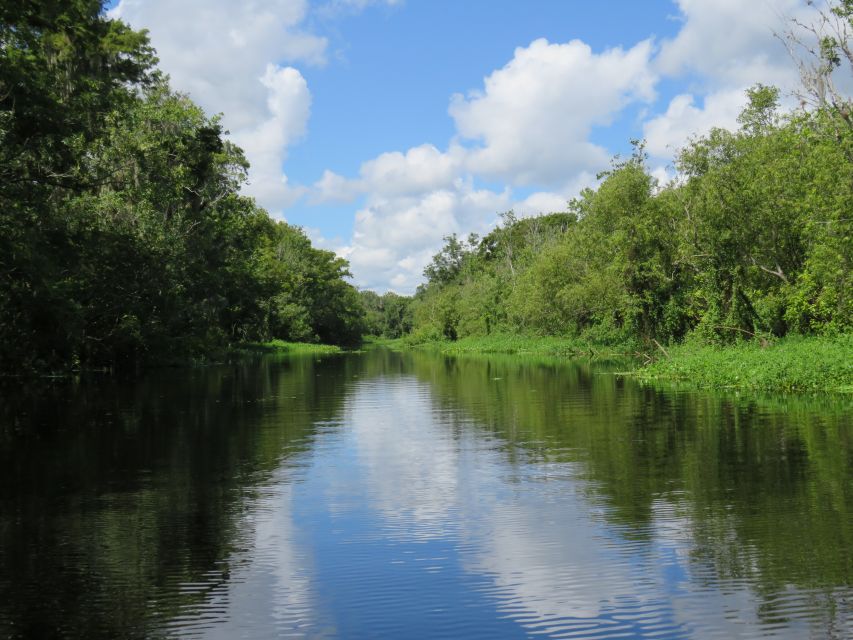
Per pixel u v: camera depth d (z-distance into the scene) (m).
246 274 59.03
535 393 24.23
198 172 42.50
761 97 35.25
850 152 24.14
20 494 10.47
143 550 7.91
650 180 36.97
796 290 28.72
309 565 7.41
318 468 12.18
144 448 14.22
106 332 36.59
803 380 21.75
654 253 36.75
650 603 6.29
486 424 17.11
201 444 14.66
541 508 9.38
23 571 7.29
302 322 89.25
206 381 31.61
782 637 5.60
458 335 88.00
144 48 40.56
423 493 10.33
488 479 11.13
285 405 21.86
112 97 30.28
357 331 122.81
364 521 8.95
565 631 5.83
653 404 19.77
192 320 44.06
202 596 6.63
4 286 26.09
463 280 106.06
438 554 7.69
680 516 8.80
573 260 46.84
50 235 28.61
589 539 8.04
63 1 22.86
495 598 6.51
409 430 16.44
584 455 12.82
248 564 7.46
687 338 35.06
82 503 9.94
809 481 10.30
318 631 5.90
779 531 8.07
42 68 23.17
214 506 9.73
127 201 36.69
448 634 5.83
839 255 23.73
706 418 16.69
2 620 6.12
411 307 142.25
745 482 10.36
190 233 43.38
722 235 31.78
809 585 6.56
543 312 50.62
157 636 5.82
